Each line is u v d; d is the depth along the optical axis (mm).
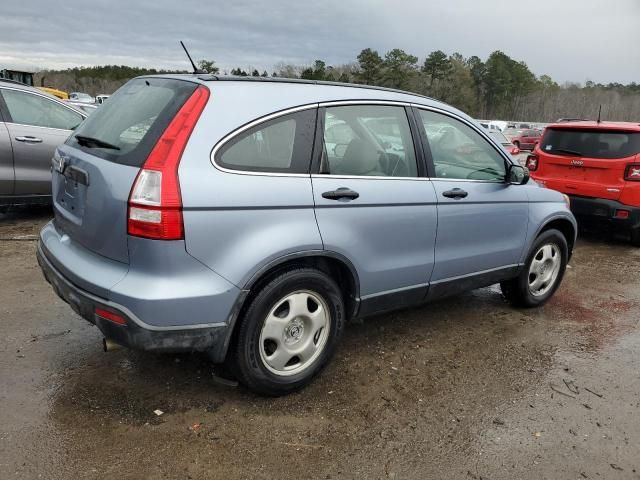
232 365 2963
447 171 3873
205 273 2672
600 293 5500
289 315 3062
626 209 7055
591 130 7445
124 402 3033
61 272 2949
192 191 2590
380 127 3482
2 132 6391
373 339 4051
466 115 4109
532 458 2766
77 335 3814
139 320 2566
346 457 2695
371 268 3367
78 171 2965
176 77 3080
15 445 2625
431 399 3264
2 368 3324
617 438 2973
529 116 97188
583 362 3875
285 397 3184
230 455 2656
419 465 2670
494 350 3984
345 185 3168
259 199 2789
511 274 4488
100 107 3430
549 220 4629
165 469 2533
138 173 2580
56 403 2986
